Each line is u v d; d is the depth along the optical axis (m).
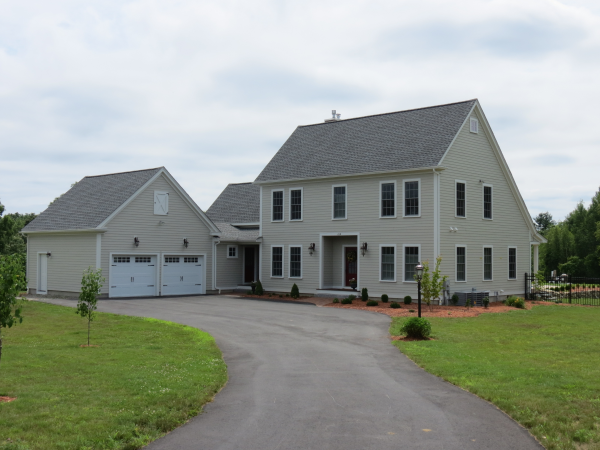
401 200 29.55
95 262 30.00
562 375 12.27
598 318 23.55
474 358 14.40
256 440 8.30
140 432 8.48
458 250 29.55
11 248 43.06
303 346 16.72
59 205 35.16
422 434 8.55
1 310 10.31
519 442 8.20
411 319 18.03
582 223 62.81
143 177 32.56
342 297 31.45
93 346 15.67
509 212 33.28
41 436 7.98
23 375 11.53
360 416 9.49
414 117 32.59
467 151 30.31
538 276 34.62
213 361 13.89
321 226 32.75
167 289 33.09
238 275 37.19
